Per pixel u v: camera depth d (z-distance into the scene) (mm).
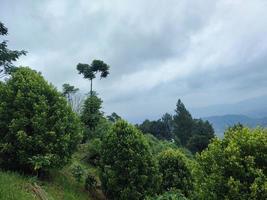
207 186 14641
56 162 19672
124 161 21391
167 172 24672
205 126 69625
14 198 13672
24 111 19703
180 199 21531
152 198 20906
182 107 87062
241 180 14008
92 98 29469
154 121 71688
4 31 27688
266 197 13258
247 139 14625
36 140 19172
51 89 20781
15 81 20609
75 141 21016
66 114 20766
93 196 21906
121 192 20953
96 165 25531
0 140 19656
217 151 14828
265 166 14109
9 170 19219
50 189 19016
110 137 22156
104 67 30922
